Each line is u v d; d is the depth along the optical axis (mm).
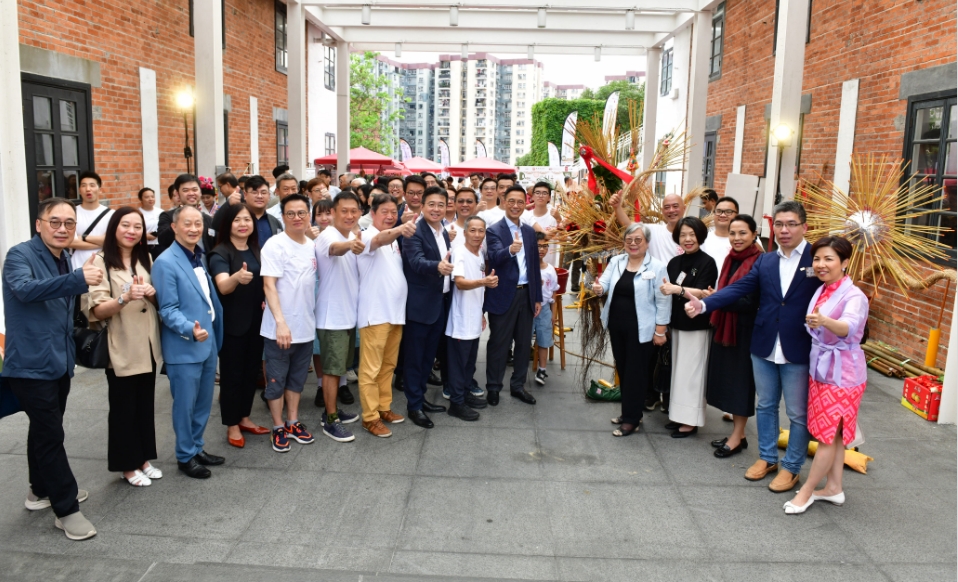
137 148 9109
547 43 14828
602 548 3562
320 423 5258
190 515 3799
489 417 5484
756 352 4320
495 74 163875
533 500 4074
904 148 7195
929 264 6680
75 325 3834
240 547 3490
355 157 16234
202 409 4355
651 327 5000
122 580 3191
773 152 7750
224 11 11750
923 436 5180
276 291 4488
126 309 3891
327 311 4770
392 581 3230
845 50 8469
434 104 164125
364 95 37375
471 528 3736
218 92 8320
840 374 3846
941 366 6438
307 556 3426
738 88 12602
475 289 5285
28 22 7055
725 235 5477
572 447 4898
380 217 4879
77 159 7910
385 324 4895
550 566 3389
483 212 7141
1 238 5461
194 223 4051
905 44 7219
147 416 4133
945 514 3977
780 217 4188
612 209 6113
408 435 5055
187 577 3225
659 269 5023
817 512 3988
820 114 9148
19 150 5578
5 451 4539
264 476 4312
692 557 3494
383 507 3943
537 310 5797
